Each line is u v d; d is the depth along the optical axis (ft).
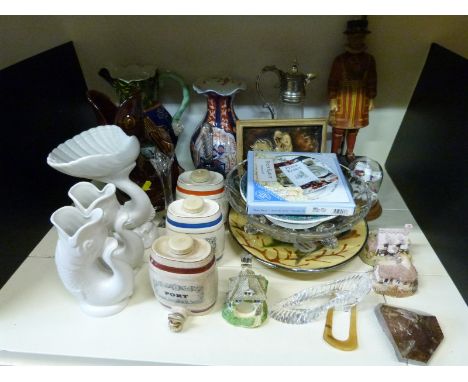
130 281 1.77
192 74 2.55
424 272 2.00
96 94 2.20
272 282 1.95
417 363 1.58
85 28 2.43
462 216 1.87
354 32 2.15
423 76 2.46
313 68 2.50
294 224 1.92
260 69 2.51
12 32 2.38
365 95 2.28
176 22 2.38
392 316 1.71
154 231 2.15
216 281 1.77
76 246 1.57
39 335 1.71
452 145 2.03
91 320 1.78
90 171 1.69
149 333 1.72
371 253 2.02
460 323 1.74
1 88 1.88
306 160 2.17
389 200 2.56
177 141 2.68
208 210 1.91
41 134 2.22
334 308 1.78
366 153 2.83
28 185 2.12
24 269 2.03
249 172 2.07
